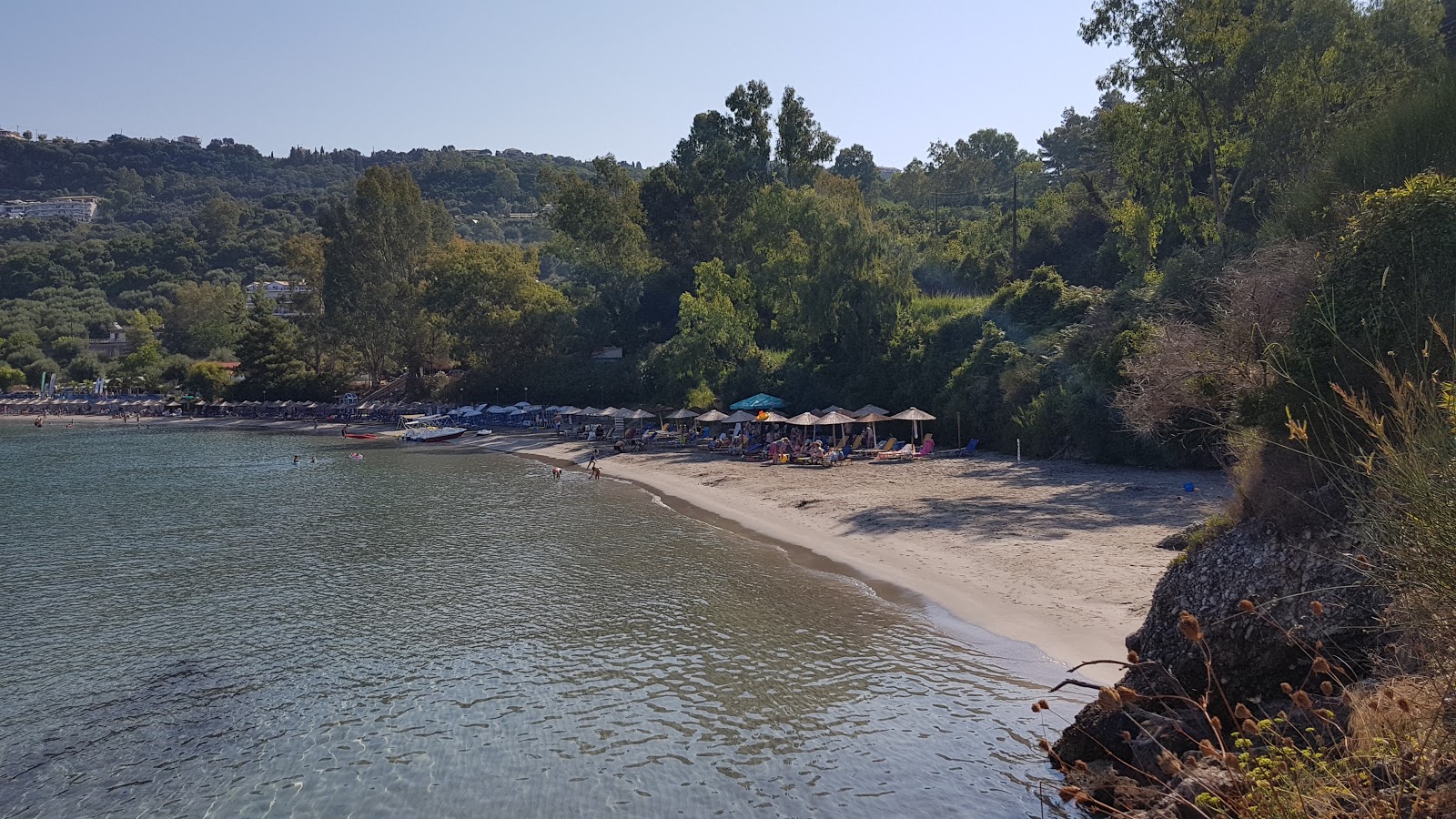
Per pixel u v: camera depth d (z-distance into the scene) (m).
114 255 195.25
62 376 135.62
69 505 38.66
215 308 151.25
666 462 50.75
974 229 81.69
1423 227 10.34
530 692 15.13
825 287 59.41
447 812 11.25
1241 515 11.14
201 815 11.39
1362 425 9.61
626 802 11.32
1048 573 20.41
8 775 12.52
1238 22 40.75
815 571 23.11
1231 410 14.35
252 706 14.80
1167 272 38.66
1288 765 6.04
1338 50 39.50
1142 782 9.62
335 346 110.62
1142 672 10.91
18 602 21.52
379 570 24.70
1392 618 6.29
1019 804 10.64
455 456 62.59
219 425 100.75
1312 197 22.88
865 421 49.12
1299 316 11.40
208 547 28.44
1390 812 5.16
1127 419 22.50
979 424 47.62
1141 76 42.53
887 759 12.10
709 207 86.06
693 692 14.88
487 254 92.81
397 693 15.27
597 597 21.12
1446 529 5.15
